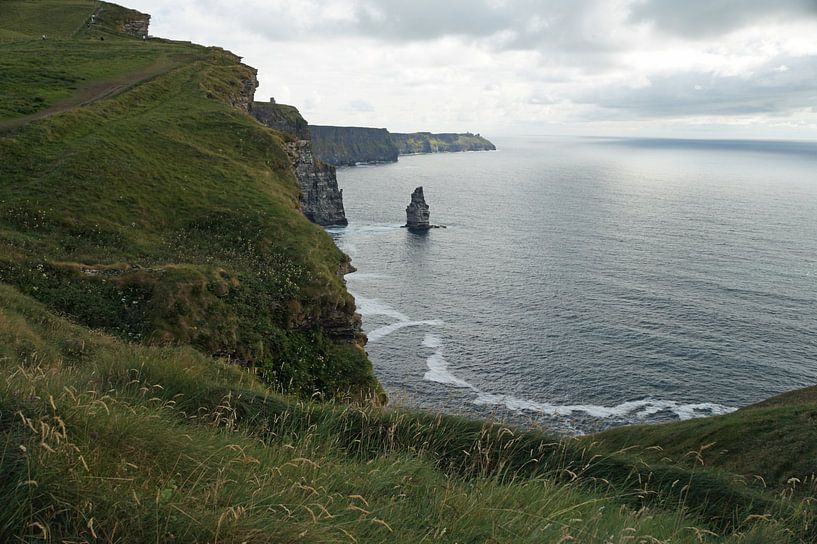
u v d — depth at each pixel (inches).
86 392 315.9
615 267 4589.1
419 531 270.7
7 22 3624.5
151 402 423.8
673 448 1234.0
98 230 1272.1
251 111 3112.7
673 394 2476.6
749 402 2416.3
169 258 1249.4
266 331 1195.9
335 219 6333.7
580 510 335.3
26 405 251.8
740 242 5777.6
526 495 340.5
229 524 210.7
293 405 493.7
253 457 315.6
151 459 267.0
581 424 2219.5
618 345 2965.1
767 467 1022.4
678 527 362.6
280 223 1502.2
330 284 1343.5
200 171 1684.3
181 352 715.4
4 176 1392.7
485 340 3009.4
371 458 425.1
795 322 3339.1
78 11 4097.0
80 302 1023.6
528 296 3779.5
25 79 2206.0
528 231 6264.8
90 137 1653.5
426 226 6259.8
